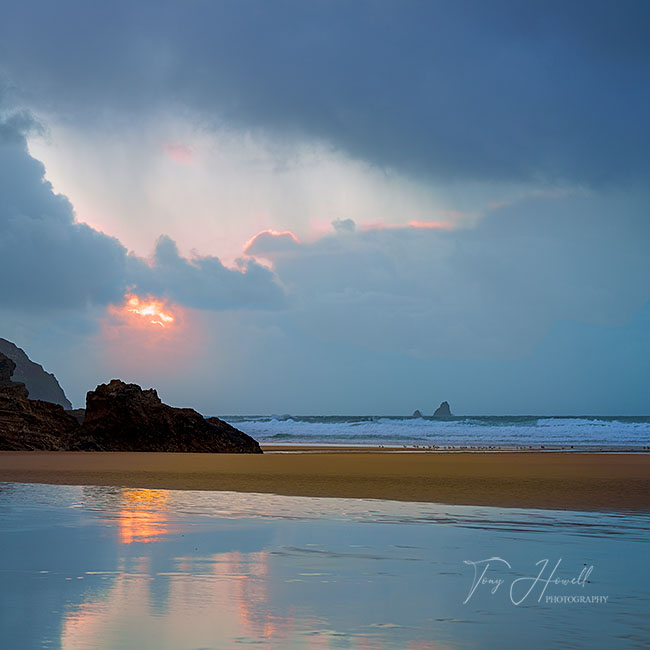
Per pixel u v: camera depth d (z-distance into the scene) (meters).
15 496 18.86
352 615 6.77
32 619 6.58
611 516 14.76
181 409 57.09
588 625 6.46
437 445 70.31
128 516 14.43
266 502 17.42
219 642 5.91
